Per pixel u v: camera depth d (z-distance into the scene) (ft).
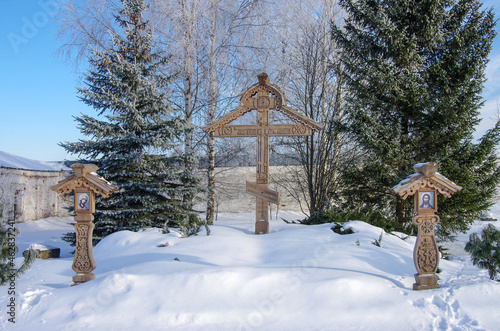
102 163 32.71
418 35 37.83
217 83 46.98
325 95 47.96
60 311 14.16
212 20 44.16
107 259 22.22
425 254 16.51
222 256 20.59
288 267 17.75
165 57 36.78
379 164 34.81
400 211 36.83
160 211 34.24
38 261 23.45
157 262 19.19
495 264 18.60
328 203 33.37
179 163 36.73
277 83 48.65
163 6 42.11
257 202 26.81
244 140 50.67
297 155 53.72
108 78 34.47
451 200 33.45
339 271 17.15
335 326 13.25
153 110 34.65
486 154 34.14
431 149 36.37
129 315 13.79
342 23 50.93
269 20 46.96
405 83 35.81
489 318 13.84
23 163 67.36
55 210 66.64
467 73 35.42
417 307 14.57
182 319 13.53
